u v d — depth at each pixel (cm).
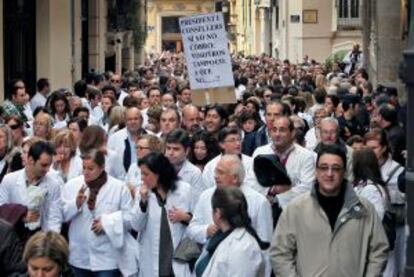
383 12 4497
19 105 2794
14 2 4075
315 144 2289
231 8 13838
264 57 7962
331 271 1254
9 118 2117
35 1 4303
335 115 2667
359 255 1267
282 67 5859
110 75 4569
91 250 1633
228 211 1295
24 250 1123
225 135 1762
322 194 1273
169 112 2141
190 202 1606
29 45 4306
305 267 1267
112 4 6016
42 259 1073
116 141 2166
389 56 4503
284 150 1719
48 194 1633
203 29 2433
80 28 4894
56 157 1845
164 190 1595
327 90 3562
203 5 14775
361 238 1270
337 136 1903
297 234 1279
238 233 1296
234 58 9494
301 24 7638
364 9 5528
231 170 1470
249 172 1698
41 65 4331
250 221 1353
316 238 1267
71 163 1861
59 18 4384
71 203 1634
